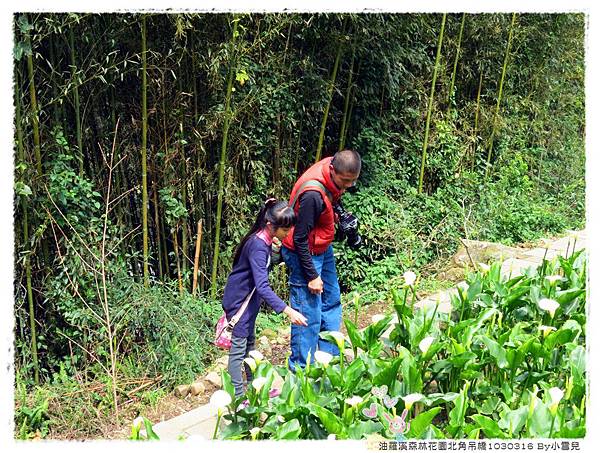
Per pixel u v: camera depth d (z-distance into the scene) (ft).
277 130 16.66
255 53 15.38
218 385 13.00
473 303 11.44
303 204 10.59
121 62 12.66
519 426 7.95
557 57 29.94
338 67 18.44
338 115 19.35
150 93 14.16
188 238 15.46
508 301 11.07
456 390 9.40
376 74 19.33
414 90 21.91
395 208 20.13
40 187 12.27
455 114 24.44
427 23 21.39
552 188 30.37
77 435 11.32
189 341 13.43
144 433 10.76
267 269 10.47
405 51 20.27
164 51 13.97
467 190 23.90
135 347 13.56
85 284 13.09
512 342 9.59
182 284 15.02
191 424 10.56
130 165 14.60
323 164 10.98
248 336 11.16
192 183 15.07
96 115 13.78
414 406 9.14
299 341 11.32
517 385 9.62
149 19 13.57
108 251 13.44
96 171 14.01
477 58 25.68
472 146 25.86
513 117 28.27
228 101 14.08
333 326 12.31
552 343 9.57
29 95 12.07
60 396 12.00
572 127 33.19
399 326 10.18
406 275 10.23
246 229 15.89
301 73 17.03
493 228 23.15
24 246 12.14
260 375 8.64
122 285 13.55
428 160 23.06
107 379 12.67
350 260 18.98
